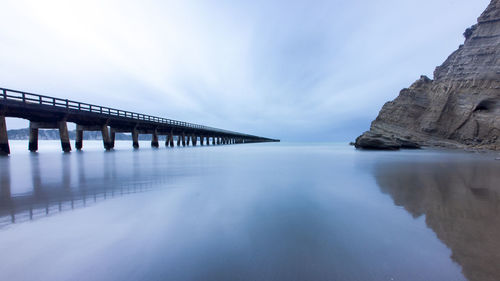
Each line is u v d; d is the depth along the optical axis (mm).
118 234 3473
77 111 20734
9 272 2521
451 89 35250
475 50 34375
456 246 3070
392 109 42188
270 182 7680
